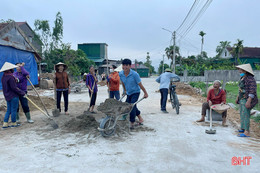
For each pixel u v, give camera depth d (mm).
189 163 3174
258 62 40938
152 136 4449
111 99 4738
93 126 5078
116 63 48781
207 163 3178
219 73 12688
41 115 6543
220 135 4531
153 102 9375
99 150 3666
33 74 14578
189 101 9867
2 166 3064
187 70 28984
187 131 4836
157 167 3043
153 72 115375
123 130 4840
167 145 3922
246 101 4371
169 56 54531
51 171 2912
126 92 5117
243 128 4473
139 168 3010
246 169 2992
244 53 43219
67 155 3447
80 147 3807
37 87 16844
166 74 7270
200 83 19797
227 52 46000
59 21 27359
